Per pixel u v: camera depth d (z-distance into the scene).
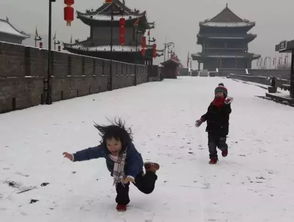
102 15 64.25
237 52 128.12
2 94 15.64
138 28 66.81
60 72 22.58
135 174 5.07
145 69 59.25
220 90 8.48
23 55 17.58
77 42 66.25
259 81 76.12
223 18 128.12
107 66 34.66
